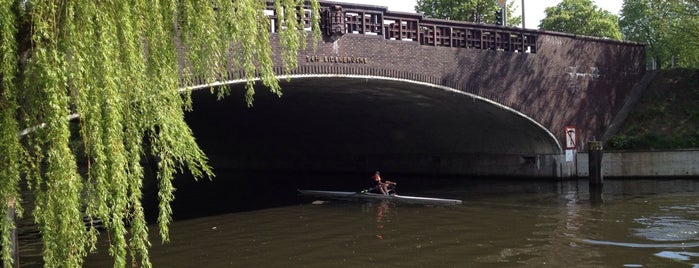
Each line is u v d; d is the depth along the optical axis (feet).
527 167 100.48
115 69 24.09
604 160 96.43
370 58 70.79
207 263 43.65
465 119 96.53
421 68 75.87
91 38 23.27
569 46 95.04
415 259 42.93
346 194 87.20
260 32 31.96
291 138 133.80
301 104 93.71
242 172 153.99
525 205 70.33
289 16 33.91
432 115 97.55
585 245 45.83
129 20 24.99
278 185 111.24
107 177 23.52
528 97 88.84
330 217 65.87
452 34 79.92
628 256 41.55
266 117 109.91
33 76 22.38
